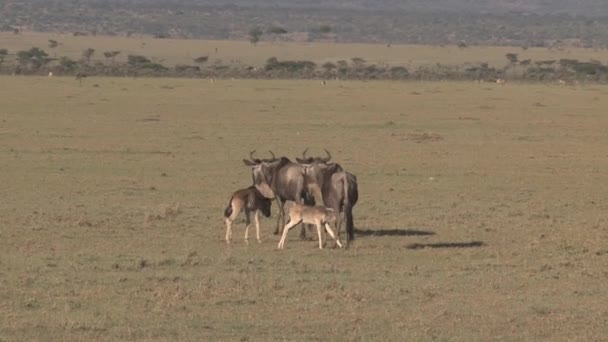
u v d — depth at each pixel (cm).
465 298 5512
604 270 6288
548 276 6112
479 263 6481
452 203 9244
